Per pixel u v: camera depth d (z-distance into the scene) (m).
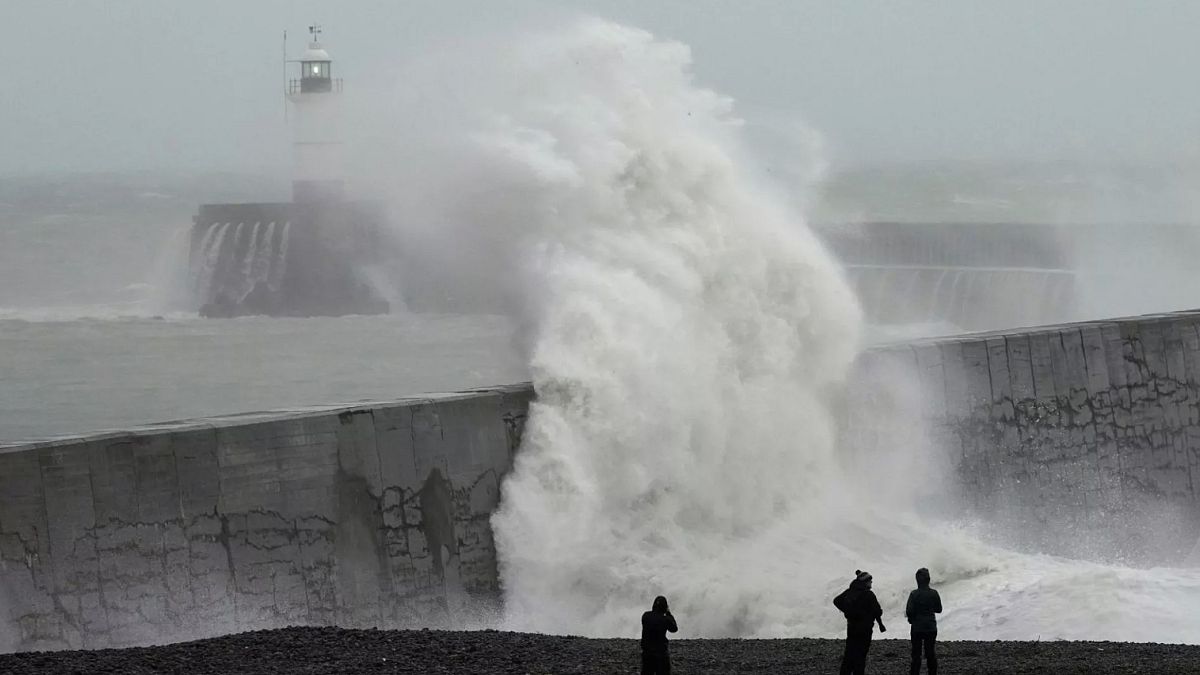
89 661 39.34
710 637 55.78
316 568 51.56
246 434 50.38
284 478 51.09
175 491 48.69
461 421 55.94
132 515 47.72
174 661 39.44
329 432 52.31
